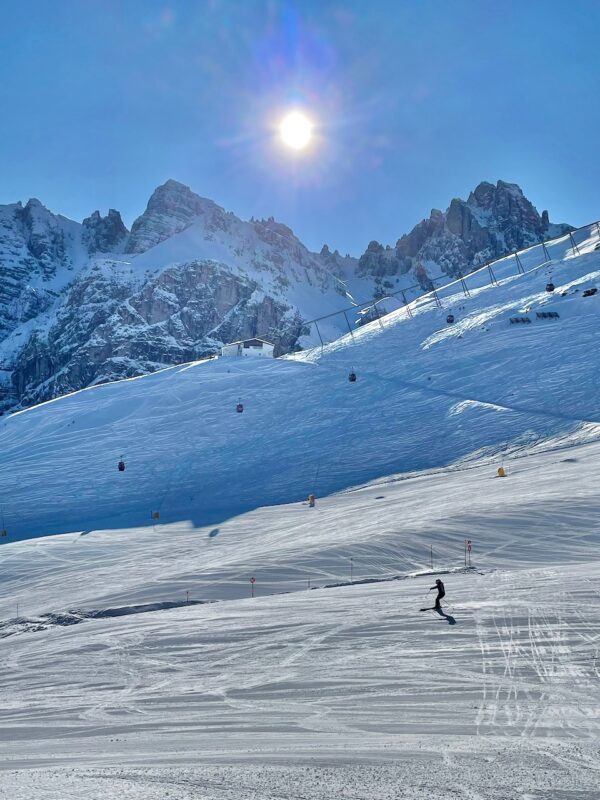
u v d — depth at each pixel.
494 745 13.58
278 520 82.69
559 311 164.62
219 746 15.21
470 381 138.12
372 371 160.88
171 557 69.62
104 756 14.92
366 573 49.19
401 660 22.70
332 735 15.61
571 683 18.64
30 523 105.88
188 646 28.30
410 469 103.12
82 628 36.16
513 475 80.19
